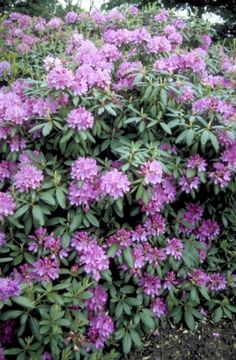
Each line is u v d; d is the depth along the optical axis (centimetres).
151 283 255
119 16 383
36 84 273
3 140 253
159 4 728
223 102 262
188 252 269
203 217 302
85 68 255
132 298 251
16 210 224
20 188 227
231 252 307
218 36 710
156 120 257
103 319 243
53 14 736
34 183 225
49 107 243
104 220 248
